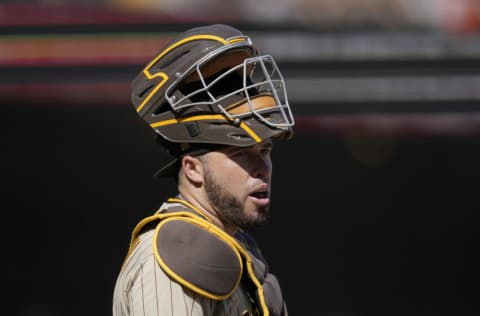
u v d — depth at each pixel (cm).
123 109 4500
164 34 2686
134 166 5191
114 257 5062
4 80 2712
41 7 2683
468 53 2769
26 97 2936
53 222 5153
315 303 4644
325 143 5350
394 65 2817
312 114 2936
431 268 5059
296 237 5297
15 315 4516
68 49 2706
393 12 2742
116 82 2725
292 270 5056
